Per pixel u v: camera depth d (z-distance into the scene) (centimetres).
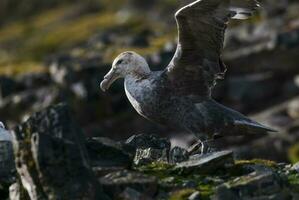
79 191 1275
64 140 1291
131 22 7188
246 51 4866
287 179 1408
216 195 1310
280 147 4097
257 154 4062
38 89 5016
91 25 7850
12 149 1453
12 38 8762
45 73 5191
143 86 1526
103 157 1434
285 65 4847
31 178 1295
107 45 6150
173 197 1341
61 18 9044
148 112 1541
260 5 1459
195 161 1452
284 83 4838
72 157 1287
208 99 1520
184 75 1512
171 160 1527
